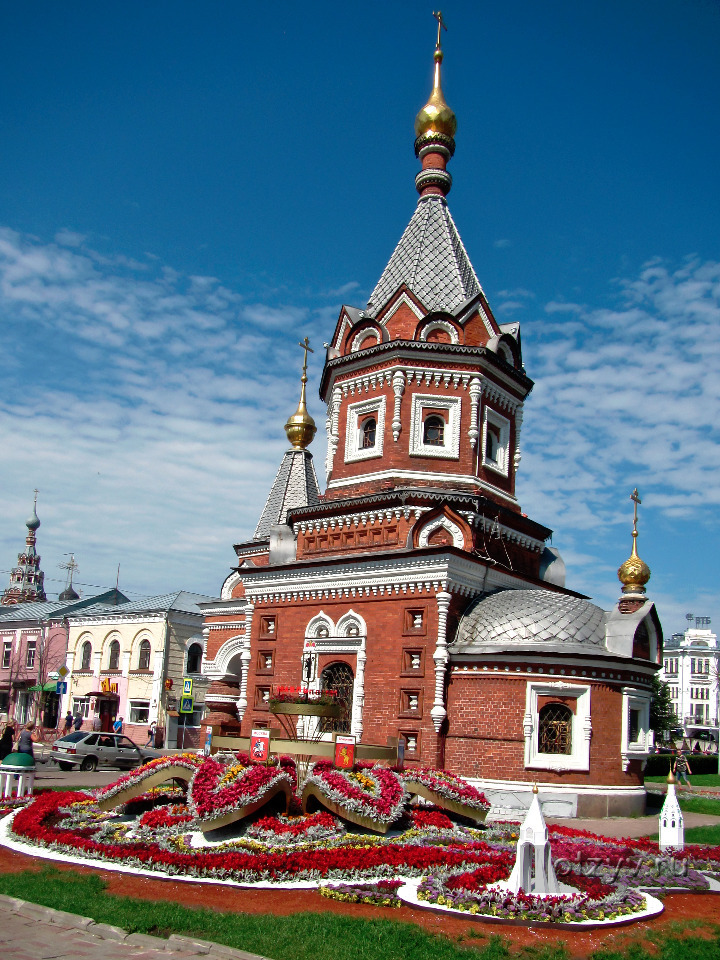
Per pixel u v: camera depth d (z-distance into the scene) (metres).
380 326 36.69
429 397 35.38
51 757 41.41
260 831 18.25
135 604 64.38
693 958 12.01
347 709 32.12
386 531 33.66
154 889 14.60
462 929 12.70
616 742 28.78
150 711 58.47
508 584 33.72
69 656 65.50
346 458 36.56
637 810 29.03
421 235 39.19
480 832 21.38
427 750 29.25
